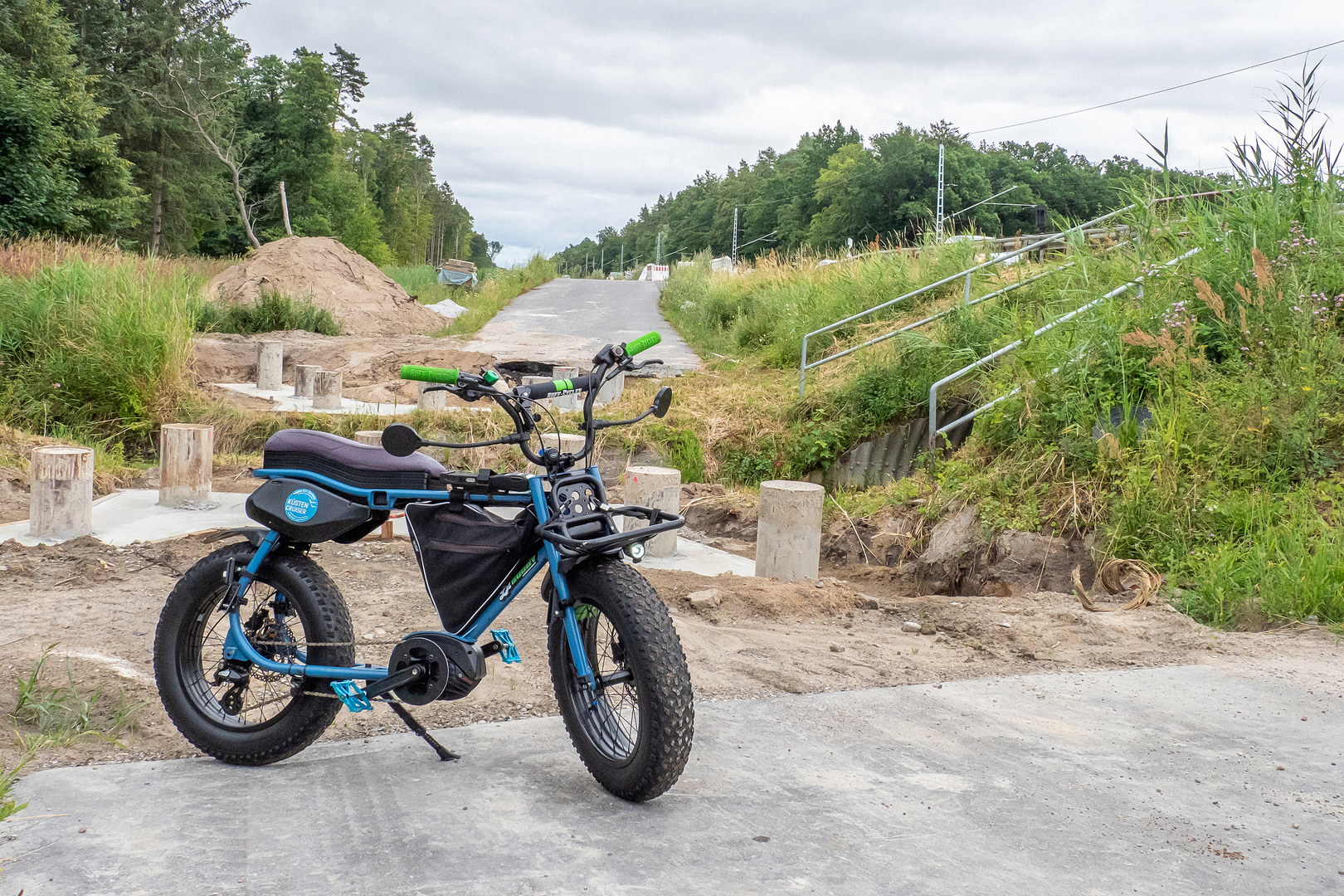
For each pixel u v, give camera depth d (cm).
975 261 1617
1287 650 517
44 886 243
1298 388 743
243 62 5469
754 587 621
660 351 2067
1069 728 396
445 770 336
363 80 7681
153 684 420
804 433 1258
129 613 522
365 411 1382
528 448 322
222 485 1032
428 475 332
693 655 484
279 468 354
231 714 352
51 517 732
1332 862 283
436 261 13475
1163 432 746
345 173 7262
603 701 334
